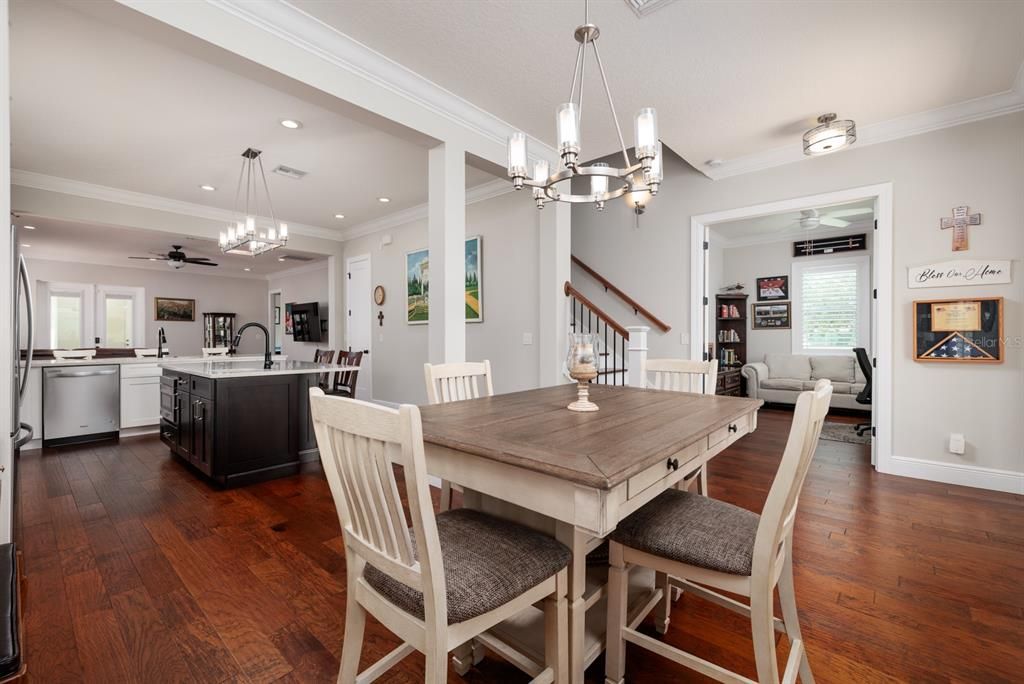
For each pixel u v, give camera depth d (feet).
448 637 3.26
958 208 10.36
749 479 10.88
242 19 6.89
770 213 12.95
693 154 12.76
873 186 11.34
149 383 16.06
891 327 11.21
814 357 21.44
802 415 3.44
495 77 9.08
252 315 33.88
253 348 33.83
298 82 7.59
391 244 19.97
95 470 11.91
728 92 9.57
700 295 14.55
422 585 3.17
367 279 21.36
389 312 20.11
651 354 15.53
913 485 10.44
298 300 30.17
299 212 18.94
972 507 9.12
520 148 6.23
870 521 8.49
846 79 9.10
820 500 9.55
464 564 3.67
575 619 4.04
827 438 15.12
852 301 21.29
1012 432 9.94
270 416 11.30
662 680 4.76
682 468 4.37
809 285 22.41
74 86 9.23
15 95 9.53
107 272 28.30
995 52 8.21
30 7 6.95
